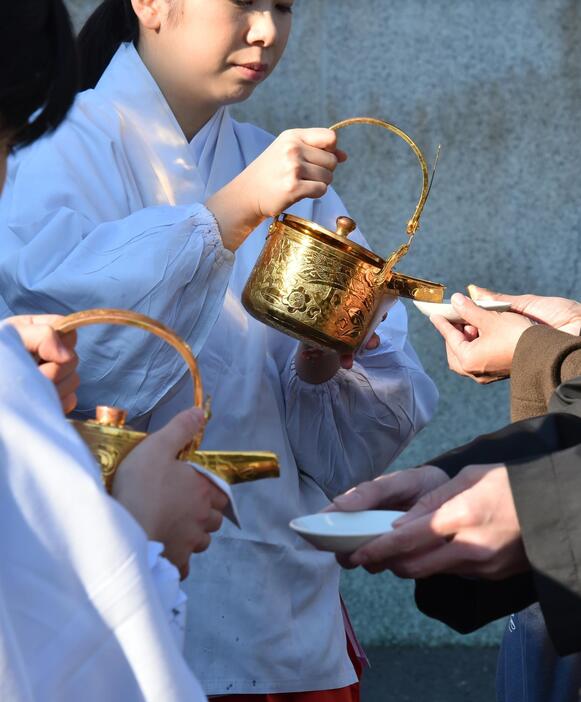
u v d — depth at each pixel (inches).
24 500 43.7
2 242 77.3
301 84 152.5
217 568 81.8
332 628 87.1
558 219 155.2
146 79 84.2
